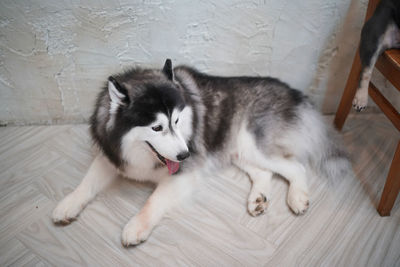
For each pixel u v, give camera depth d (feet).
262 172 6.08
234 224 5.32
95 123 5.25
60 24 6.01
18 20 5.86
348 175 6.18
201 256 4.85
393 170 4.95
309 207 5.61
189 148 5.45
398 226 5.28
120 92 4.38
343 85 7.32
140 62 6.78
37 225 5.24
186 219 5.40
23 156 6.52
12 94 6.89
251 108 6.00
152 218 5.12
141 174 5.55
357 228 5.26
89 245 4.97
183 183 5.54
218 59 6.88
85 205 5.50
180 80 5.56
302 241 5.07
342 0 6.07
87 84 6.93
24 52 6.29
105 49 6.46
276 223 5.35
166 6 5.97
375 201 5.70
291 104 6.07
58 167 6.28
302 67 7.05
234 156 6.32
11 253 4.84
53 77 6.73
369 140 6.95
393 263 4.76
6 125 7.38
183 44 6.56
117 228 5.22
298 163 6.03
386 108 5.45
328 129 6.40
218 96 5.98
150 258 4.82
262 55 6.83
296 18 6.27
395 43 5.09
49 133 7.16
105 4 5.82
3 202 5.59
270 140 5.87
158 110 4.41
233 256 4.86
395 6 4.81
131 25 6.17
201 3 5.98
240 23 6.31
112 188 5.91
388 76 5.15
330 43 6.66
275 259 4.83
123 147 4.85
